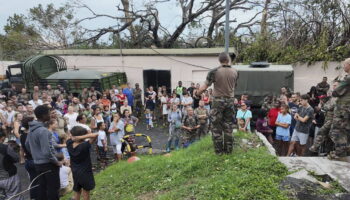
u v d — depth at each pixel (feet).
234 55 60.03
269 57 57.11
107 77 56.34
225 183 16.12
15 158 19.38
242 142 22.13
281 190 14.93
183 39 77.15
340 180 15.48
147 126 47.98
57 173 18.70
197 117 34.81
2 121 34.47
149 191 19.02
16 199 19.48
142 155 34.30
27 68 59.31
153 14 72.49
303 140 27.37
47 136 17.85
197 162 19.69
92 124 33.50
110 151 37.32
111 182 22.93
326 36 53.26
